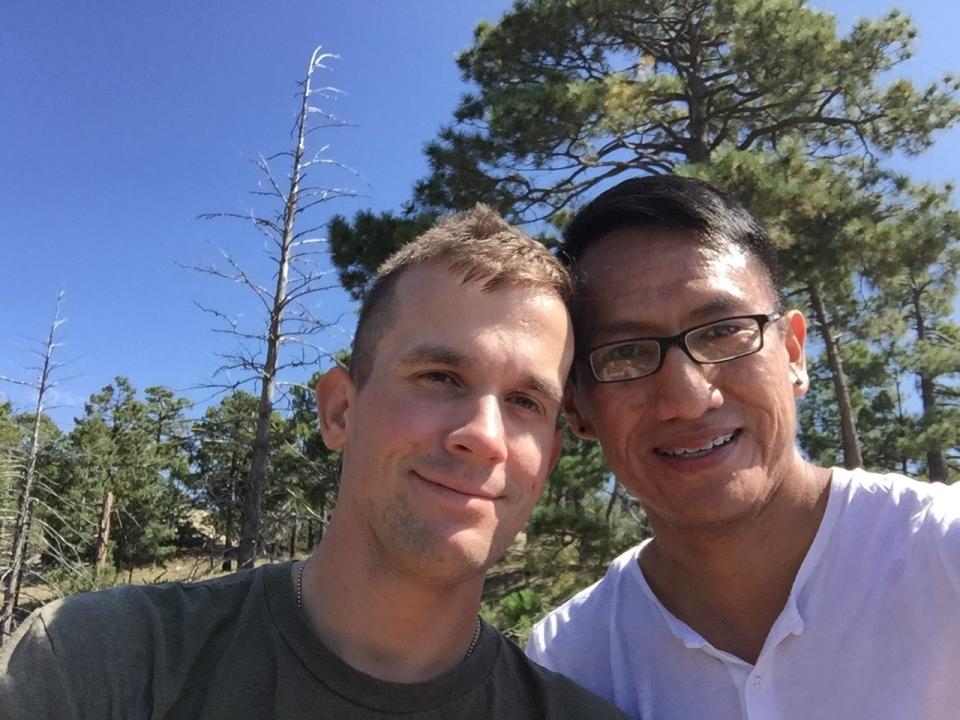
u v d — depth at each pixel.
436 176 3.17
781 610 0.55
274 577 0.48
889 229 2.89
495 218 0.53
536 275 0.48
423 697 0.44
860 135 3.64
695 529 0.56
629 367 0.56
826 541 0.54
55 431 5.84
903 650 0.50
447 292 0.46
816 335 5.04
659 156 3.56
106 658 0.42
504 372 0.46
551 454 0.49
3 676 0.40
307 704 0.43
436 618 0.46
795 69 3.14
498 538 0.45
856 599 0.52
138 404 10.12
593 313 0.57
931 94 3.52
